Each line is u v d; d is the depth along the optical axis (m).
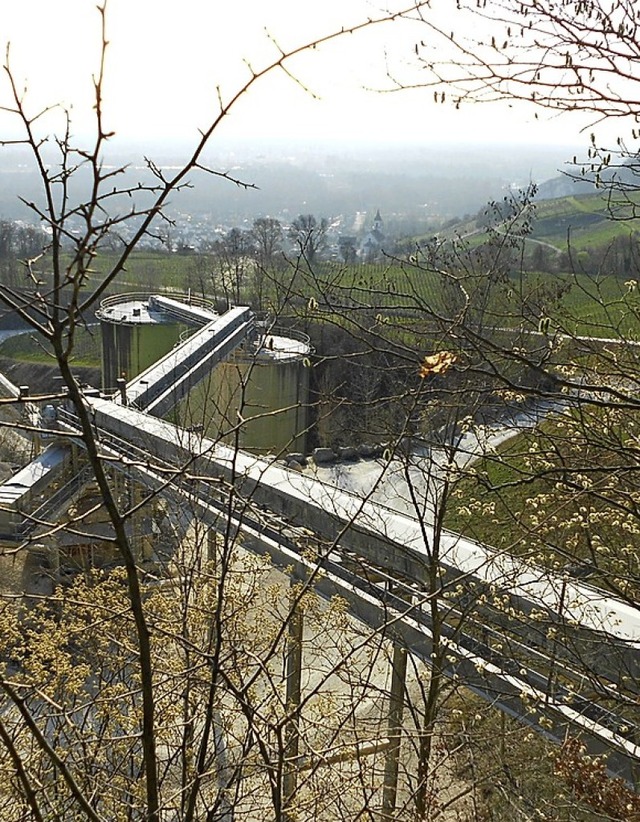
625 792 7.57
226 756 8.49
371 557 13.19
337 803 7.14
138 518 19.31
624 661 8.88
